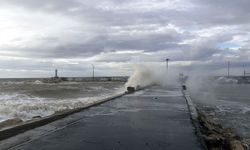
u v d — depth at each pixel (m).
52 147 6.79
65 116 11.65
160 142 7.27
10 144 7.06
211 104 29.23
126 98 20.25
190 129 8.96
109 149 6.62
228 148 8.18
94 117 11.45
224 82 122.94
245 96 42.03
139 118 11.16
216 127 12.89
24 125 8.77
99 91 45.44
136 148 6.71
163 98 20.17
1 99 30.44
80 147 6.80
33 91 43.62
